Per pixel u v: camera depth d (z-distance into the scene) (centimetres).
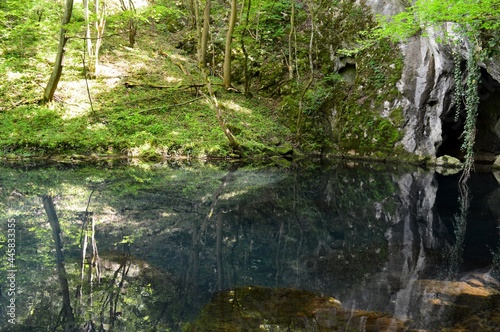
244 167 1057
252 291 334
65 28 1048
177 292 330
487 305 309
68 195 675
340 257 425
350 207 668
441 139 1222
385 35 896
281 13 1520
